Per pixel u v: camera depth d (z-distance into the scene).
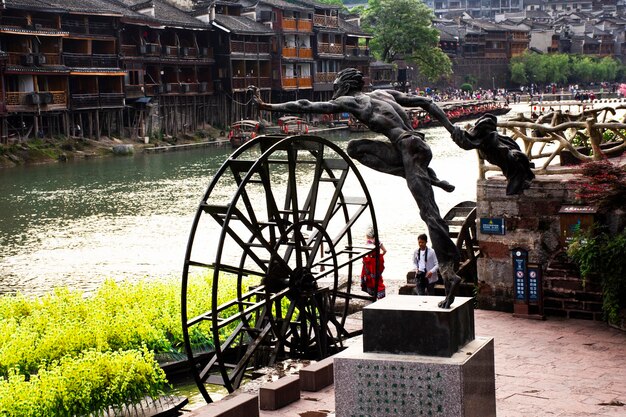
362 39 113.94
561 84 168.00
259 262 15.52
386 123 11.97
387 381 8.81
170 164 60.19
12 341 14.62
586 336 15.00
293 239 16.34
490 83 157.75
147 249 30.58
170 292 18.05
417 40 113.06
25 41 61.62
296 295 15.98
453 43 151.00
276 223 15.57
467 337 9.25
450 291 8.95
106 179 51.53
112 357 13.58
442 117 12.17
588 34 188.75
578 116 18.80
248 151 70.38
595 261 15.35
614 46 194.38
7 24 59.50
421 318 8.80
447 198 41.19
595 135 16.25
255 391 12.84
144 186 47.97
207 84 82.19
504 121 16.81
